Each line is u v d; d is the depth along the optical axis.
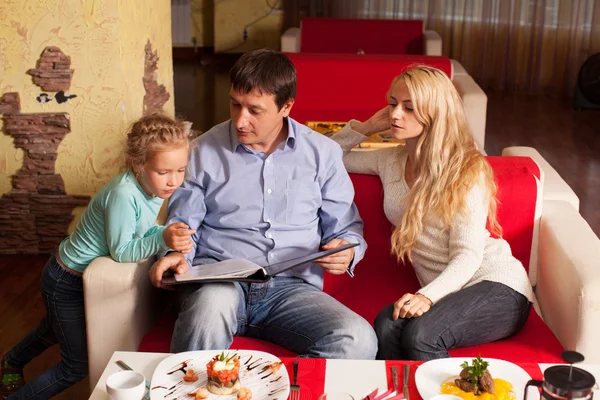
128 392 1.50
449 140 2.19
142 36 3.62
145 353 1.75
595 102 6.66
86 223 2.06
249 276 1.94
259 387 1.59
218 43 8.12
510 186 2.30
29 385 2.20
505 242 2.25
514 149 3.03
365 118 4.20
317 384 1.64
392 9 7.74
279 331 2.11
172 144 1.91
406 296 2.06
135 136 1.93
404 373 1.64
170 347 2.01
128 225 2.00
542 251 2.32
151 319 2.18
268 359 1.70
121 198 1.98
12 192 3.54
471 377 1.58
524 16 7.35
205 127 5.83
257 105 2.03
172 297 2.26
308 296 2.14
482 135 4.12
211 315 1.96
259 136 2.09
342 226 2.28
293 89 2.10
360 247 2.24
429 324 1.99
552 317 2.22
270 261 2.21
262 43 8.12
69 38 3.31
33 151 3.47
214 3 8.02
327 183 2.28
